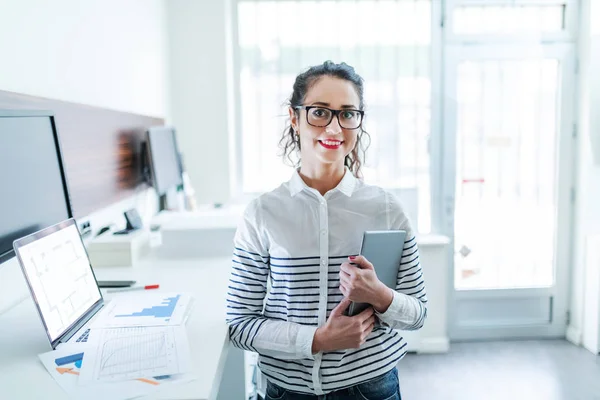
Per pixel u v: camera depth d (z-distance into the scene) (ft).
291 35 10.30
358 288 3.43
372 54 10.30
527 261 11.18
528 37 10.50
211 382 3.08
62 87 5.67
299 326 3.63
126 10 7.95
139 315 4.16
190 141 10.61
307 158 3.84
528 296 11.21
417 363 10.10
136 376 3.13
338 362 3.66
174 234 6.81
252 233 3.83
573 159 10.87
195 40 10.36
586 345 10.68
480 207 11.00
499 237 11.09
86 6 6.38
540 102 10.77
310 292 3.71
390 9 10.23
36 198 4.24
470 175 10.90
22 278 4.80
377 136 10.48
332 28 10.25
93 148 6.34
